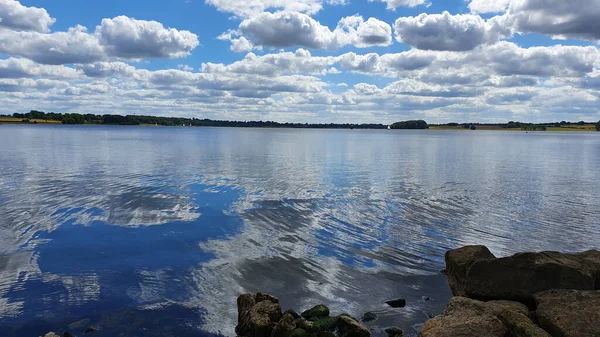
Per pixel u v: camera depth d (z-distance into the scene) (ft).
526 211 71.51
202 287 39.50
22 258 45.78
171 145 246.27
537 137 550.36
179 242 52.29
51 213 65.26
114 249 49.42
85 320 33.30
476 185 99.76
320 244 52.37
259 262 45.83
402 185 98.89
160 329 32.24
